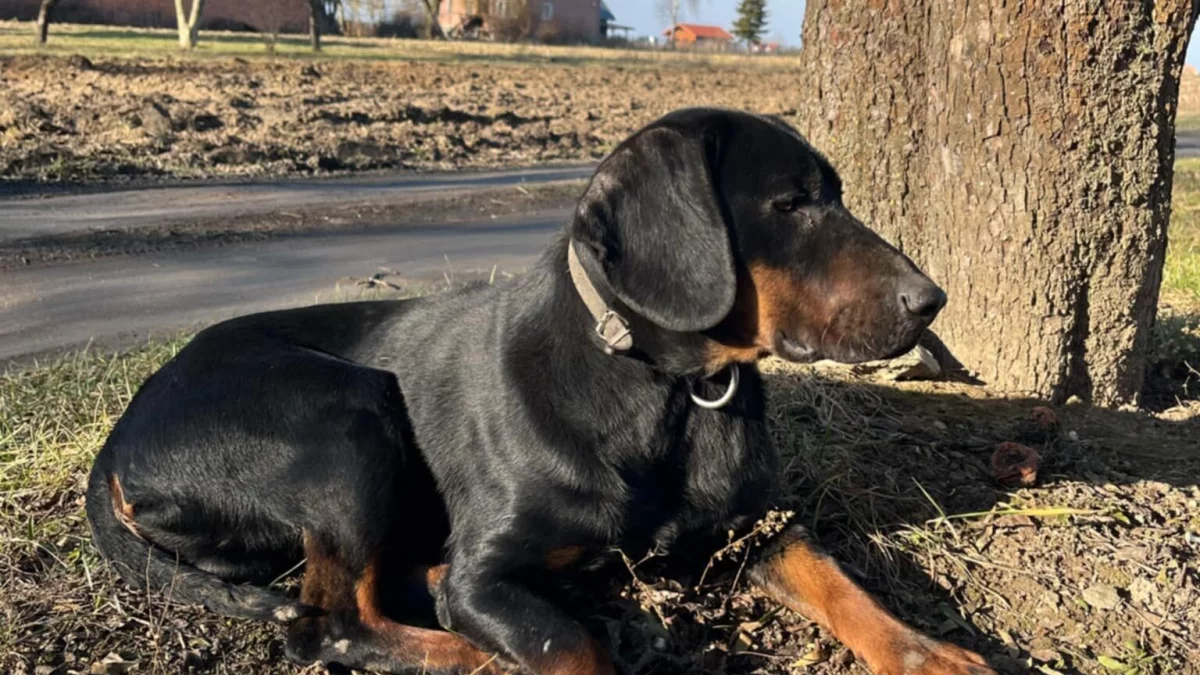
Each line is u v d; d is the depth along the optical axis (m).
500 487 0.88
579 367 0.88
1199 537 1.02
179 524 0.94
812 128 1.45
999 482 1.09
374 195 3.38
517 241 2.79
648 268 0.83
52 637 0.87
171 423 0.95
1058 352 1.25
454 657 0.84
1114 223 1.22
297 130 4.37
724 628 0.90
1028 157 1.21
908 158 1.36
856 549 1.00
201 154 3.71
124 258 2.40
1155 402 1.37
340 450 0.90
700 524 0.90
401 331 1.04
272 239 2.68
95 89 4.91
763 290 0.85
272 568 0.96
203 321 1.91
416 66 8.51
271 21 10.80
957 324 1.32
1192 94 8.19
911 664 0.79
